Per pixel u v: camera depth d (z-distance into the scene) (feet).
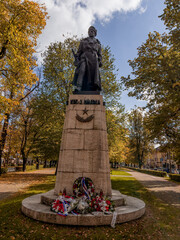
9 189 36.45
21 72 42.32
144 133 132.16
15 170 97.09
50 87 62.95
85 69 26.81
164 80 45.32
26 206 18.72
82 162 20.57
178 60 40.96
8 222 16.46
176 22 42.09
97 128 21.99
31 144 81.30
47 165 182.39
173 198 31.19
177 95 40.01
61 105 61.46
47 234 14.26
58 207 16.53
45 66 63.36
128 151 152.66
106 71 61.46
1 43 41.63
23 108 81.61
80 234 14.39
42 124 75.46
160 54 49.06
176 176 63.00
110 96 60.90
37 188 37.32
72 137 21.56
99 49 28.66
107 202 17.30
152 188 42.24
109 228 15.46
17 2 42.96
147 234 14.99
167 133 56.59
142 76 49.03
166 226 17.02
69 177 20.02
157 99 48.73
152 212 21.18
